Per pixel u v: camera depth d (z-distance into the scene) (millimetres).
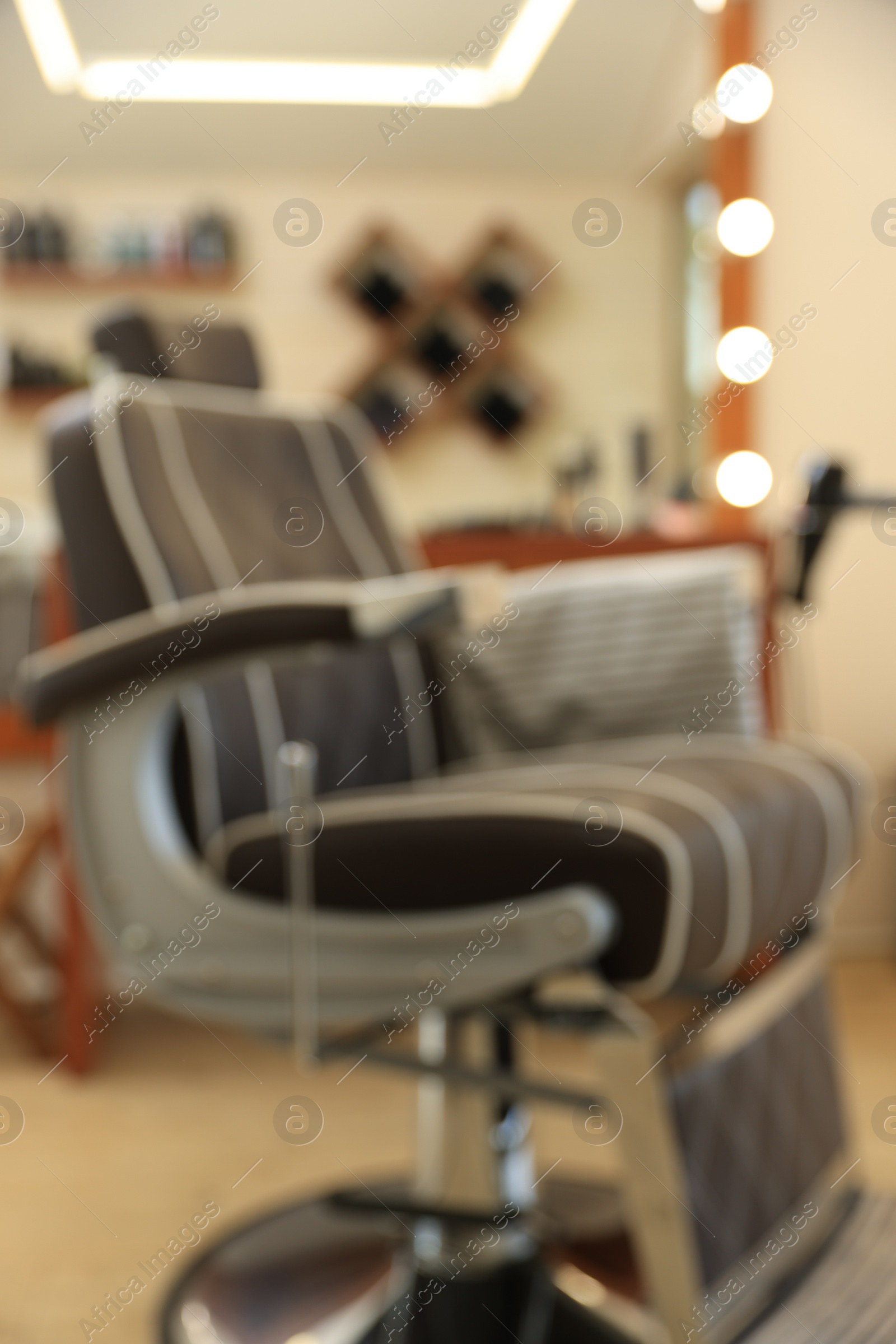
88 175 3709
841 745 2484
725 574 1467
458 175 3695
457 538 2111
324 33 3031
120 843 993
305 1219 1354
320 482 1528
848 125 2471
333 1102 1849
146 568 1107
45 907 2355
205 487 1273
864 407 2498
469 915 881
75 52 3146
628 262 3596
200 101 3410
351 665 1428
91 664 945
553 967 845
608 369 3660
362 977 918
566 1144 1679
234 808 1176
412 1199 1204
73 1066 1952
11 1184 1565
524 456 3719
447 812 903
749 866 942
